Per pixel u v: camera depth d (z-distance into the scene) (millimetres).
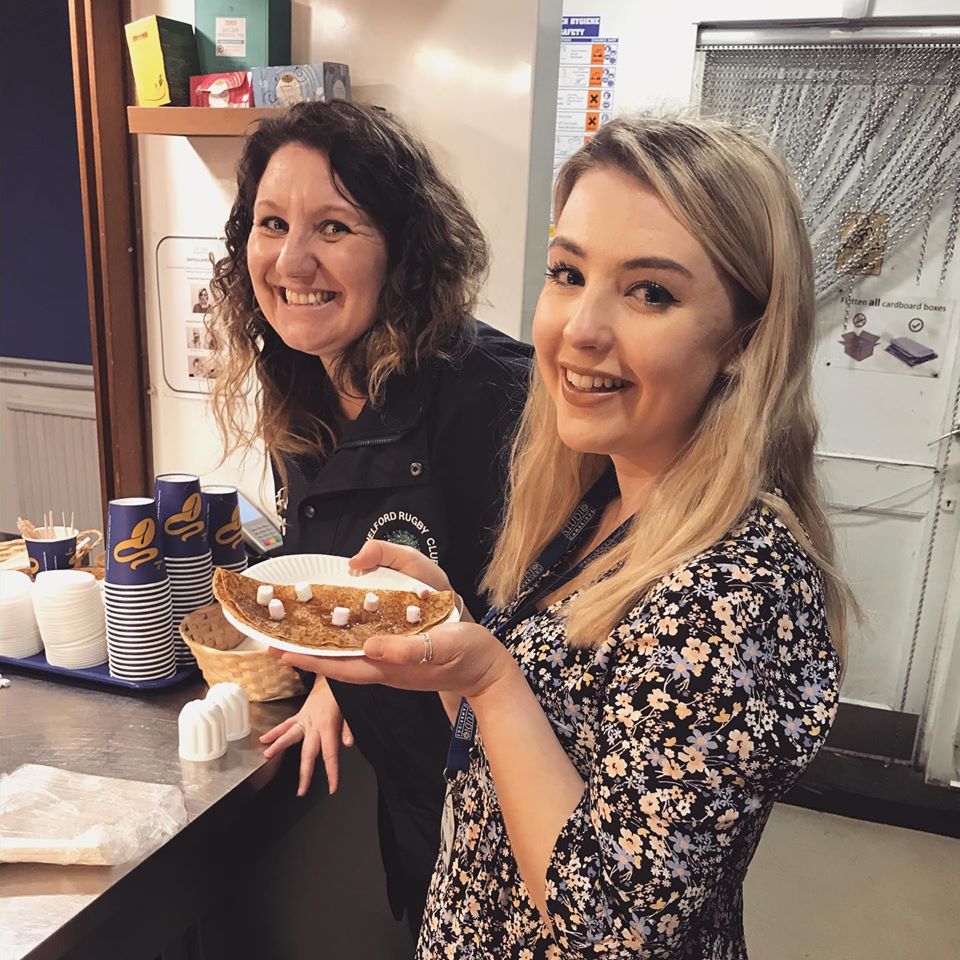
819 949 2270
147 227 2160
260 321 1496
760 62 2785
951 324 2777
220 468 2238
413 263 1340
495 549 1139
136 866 956
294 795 1308
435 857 1360
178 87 1912
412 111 1884
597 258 749
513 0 1767
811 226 2832
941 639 2859
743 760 649
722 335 763
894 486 2928
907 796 2859
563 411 814
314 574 1193
